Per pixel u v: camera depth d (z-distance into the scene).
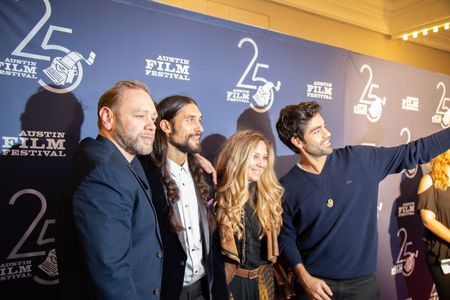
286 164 2.17
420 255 2.87
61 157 1.51
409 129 2.78
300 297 1.69
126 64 1.63
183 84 1.79
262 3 2.72
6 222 1.41
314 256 1.62
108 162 0.96
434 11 3.00
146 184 1.13
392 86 2.65
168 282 1.23
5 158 1.40
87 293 0.97
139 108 1.05
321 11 2.96
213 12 2.52
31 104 1.44
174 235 1.25
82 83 1.54
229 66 1.93
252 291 1.43
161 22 1.71
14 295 1.43
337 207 1.60
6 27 1.38
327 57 2.30
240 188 1.41
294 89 2.18
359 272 1.61
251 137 1.46
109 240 0.89
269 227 1.47
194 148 1.38
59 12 1.48
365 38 3.33
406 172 2.75
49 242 1.50
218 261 1.41
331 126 2.35
